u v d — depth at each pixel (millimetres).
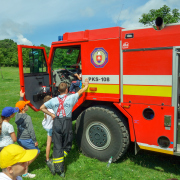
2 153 1713
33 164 4242
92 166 4039
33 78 4777
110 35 3881
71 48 5004
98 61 4059
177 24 3281
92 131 4266
